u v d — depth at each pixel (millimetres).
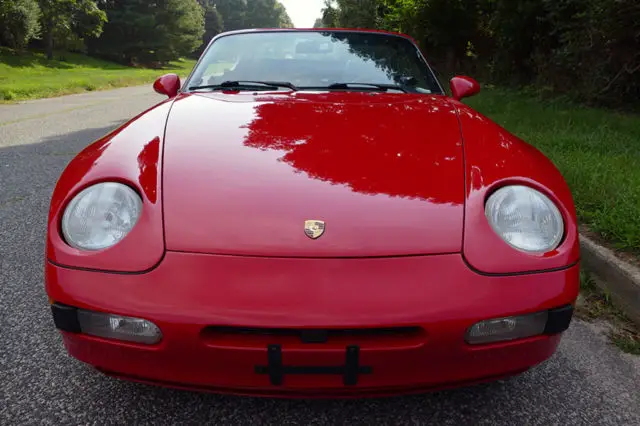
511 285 1366
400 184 1527
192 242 1375
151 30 57594
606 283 2457
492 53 14016
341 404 1687
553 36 9398
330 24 30781
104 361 1427
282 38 2830
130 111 11625
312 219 1399
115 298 1346
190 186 1510
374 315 1292
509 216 1465
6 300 2379
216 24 94312
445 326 1317
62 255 1421
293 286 1308
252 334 1348
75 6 45406
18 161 5473
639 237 2525
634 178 3395
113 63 55156
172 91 2631
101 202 1476
